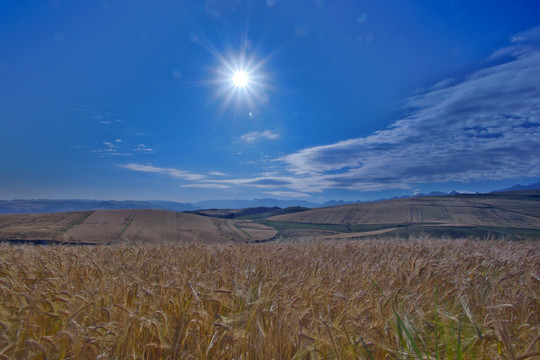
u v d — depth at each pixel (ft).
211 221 322.75
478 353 8.50
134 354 8.63
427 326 9.49
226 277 14.85
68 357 8.63
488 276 14.60
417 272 15.43
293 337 9.12
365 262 19.53
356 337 8.95
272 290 12.66
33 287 12.49
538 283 13.04
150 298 11.47
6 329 8.77
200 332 9.86
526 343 8.61
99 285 13.12
